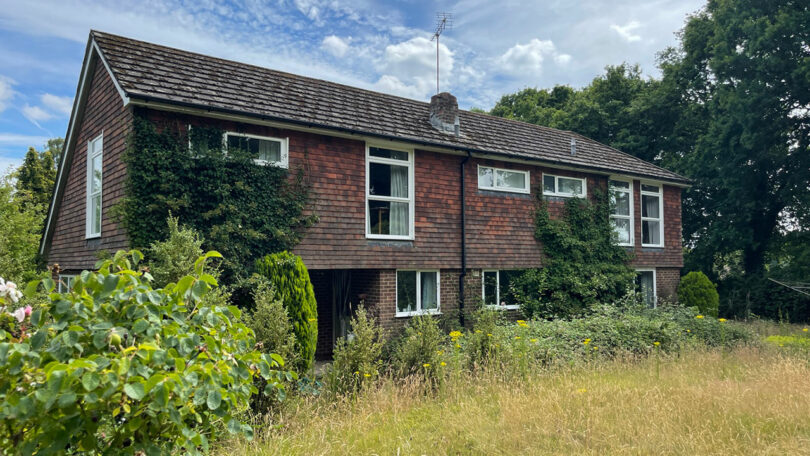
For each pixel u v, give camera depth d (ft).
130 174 30.17
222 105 32.81
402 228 42.29
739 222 73.87
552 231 50.62
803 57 61.87
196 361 10.41
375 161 40.81
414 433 19.56
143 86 31.01
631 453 16.84
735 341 39.86
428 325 29.32
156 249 27.09
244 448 16.89
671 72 85.97
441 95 47.44
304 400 22.04
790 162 70.08
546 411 20.86
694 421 19.43
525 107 129.18
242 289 32.35
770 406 21.16
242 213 33.09
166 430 10.32
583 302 51.06
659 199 62.80
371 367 25.82
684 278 62.08
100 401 8.75
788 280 68.44
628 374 28.58
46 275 10.54
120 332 9.31
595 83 102.78
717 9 75.10
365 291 42.42
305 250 36.27
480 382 26.25
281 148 36.32
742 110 66.39
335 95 43.73
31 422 8.74
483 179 47.52
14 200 59.72
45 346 9.59
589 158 56.24
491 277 48.65
